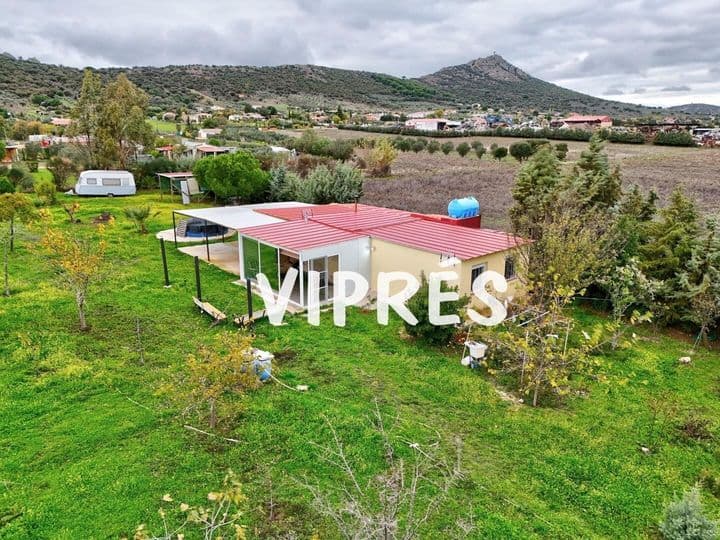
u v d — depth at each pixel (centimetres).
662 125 11675
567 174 2581
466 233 2059
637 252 1842
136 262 2286
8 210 2078
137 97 5122
